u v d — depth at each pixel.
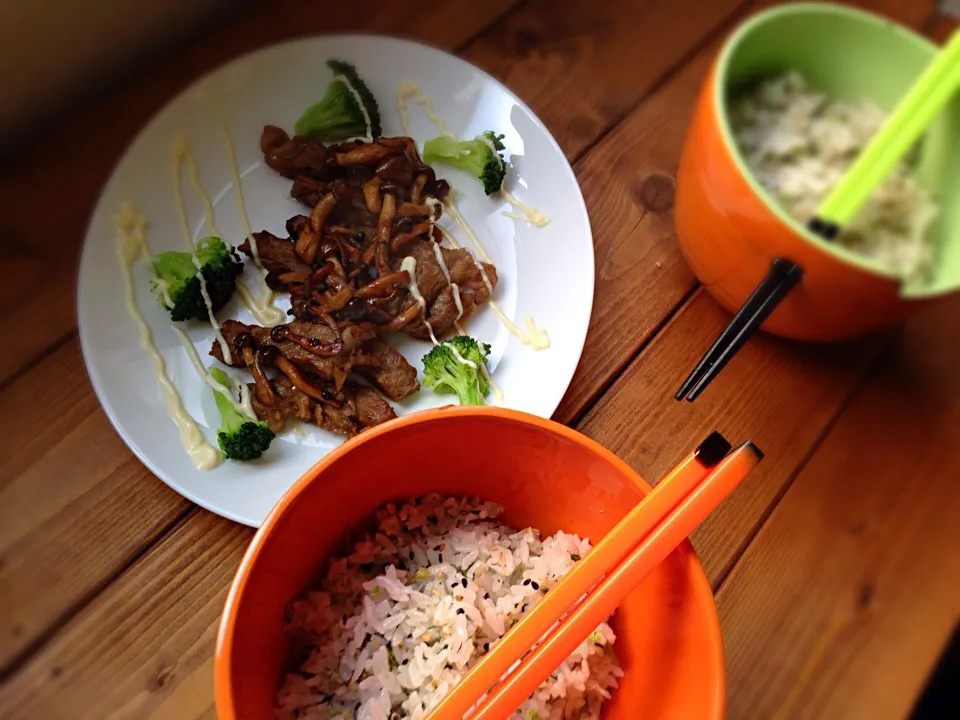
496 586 0.33
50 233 0.41
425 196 0.44
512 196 0.44
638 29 0.48
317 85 0.44
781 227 0.32
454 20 0.47
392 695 0.31
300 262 0.42
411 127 0.45
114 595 0.35
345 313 0.41
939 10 0.49
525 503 0.35
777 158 0.38
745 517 0.39
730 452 0.28
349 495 0.32
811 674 0.37
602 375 0.41
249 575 0.27
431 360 0.40
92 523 0.36
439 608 0.32
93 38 0.43
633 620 0.32
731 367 0.42
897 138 0.32
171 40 0.47
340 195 0.43
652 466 0.39
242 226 0.43
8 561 0.35
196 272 0.40
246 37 0.46
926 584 0.39
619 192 0.45
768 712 0.36
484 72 0.44
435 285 0.42
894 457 0.41
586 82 0.47
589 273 0.41
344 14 0.47
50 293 0.40
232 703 0.25
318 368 0.40
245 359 0.40
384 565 0.34
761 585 0.38
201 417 0.39
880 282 0.32
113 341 0.39
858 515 0.39
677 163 0.46
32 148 0.43
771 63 0.39
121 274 0.40
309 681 0.31
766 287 0.34
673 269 0.43
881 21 0.36
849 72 0.39
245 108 0.43
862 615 0.38
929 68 0.32
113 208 0.40
